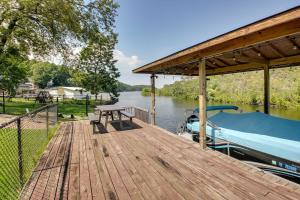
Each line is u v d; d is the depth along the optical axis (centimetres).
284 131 402
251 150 406
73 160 396
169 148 464
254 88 2466
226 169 340
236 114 579
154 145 490
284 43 441
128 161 387
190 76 900
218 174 321
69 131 666
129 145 493
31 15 1244
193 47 394
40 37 1338
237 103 2448
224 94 2748
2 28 1183
